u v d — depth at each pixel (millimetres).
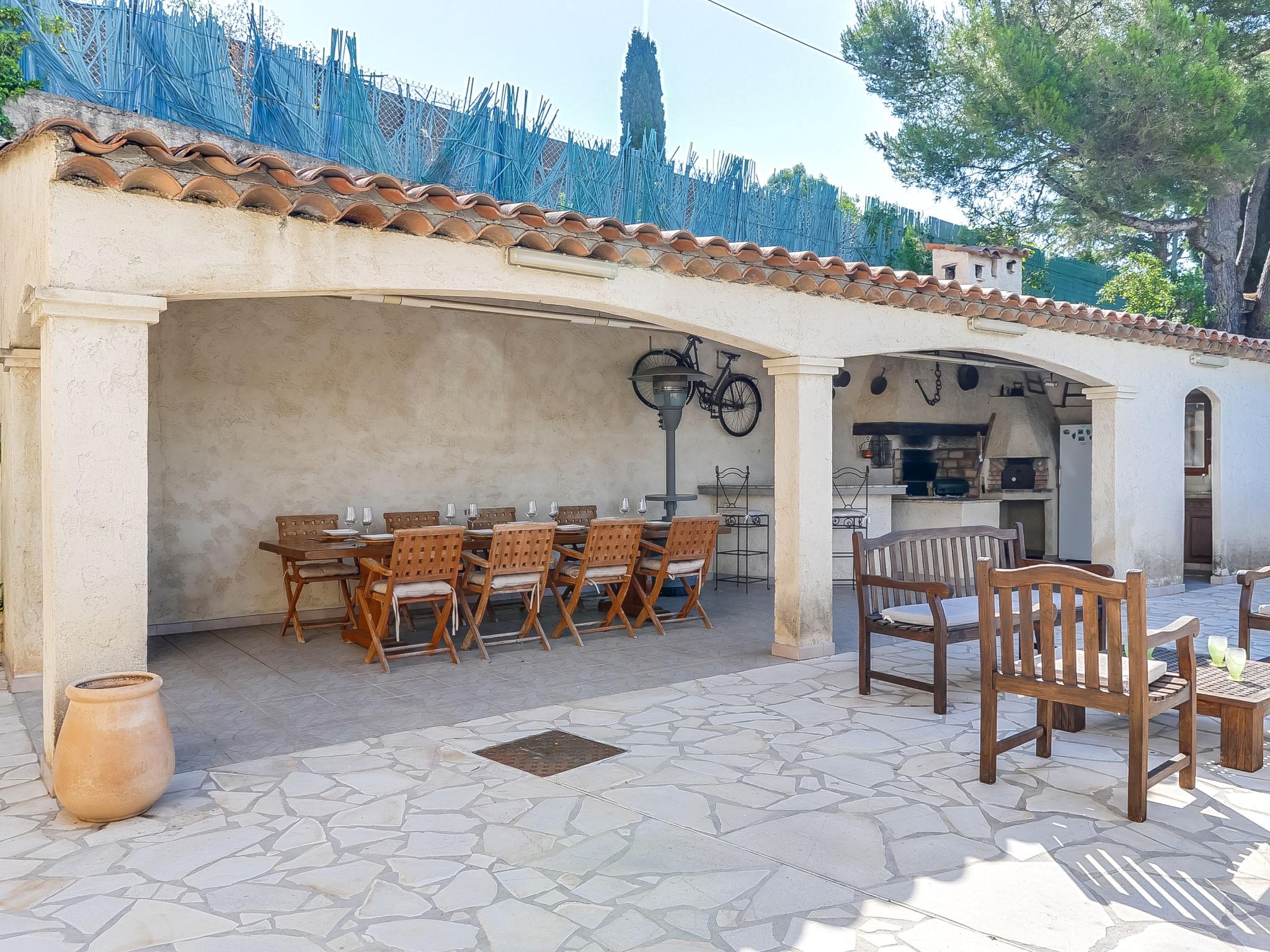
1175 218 13484
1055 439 13305
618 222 5438
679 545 7863
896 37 13805
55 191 3867
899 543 6078
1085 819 3740
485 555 7648
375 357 8820
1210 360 10180
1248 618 5824
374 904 3055
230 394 8070
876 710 5402
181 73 8359
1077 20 12461
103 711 3719
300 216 4531
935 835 3590
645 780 4242
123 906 3053
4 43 7070
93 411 3990
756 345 6527
